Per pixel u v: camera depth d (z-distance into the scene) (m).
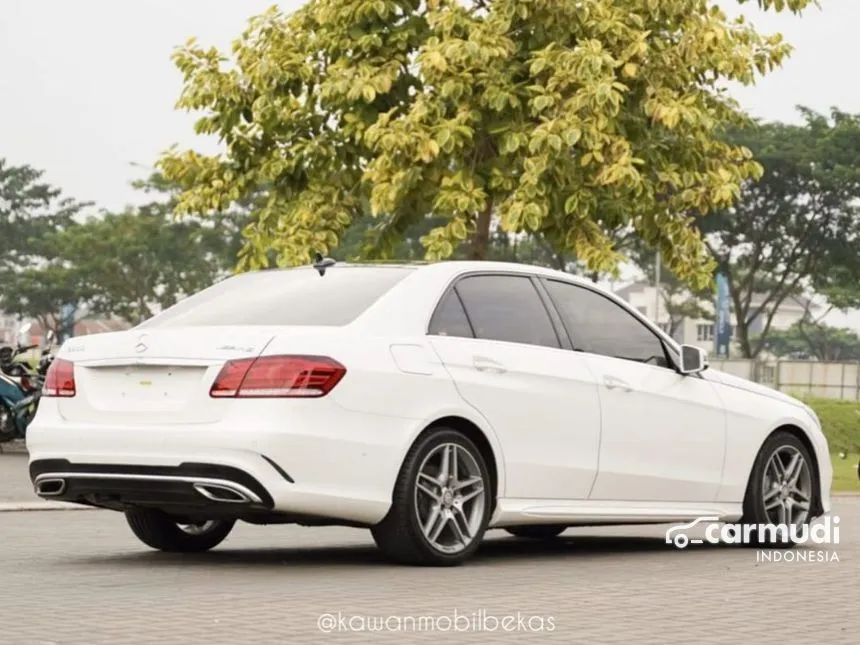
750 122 26.66
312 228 26.14
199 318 12.54
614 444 13.42
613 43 24.75
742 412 14.51
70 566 12.12
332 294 12.51
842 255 99.94
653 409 13.75
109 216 108.69
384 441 11.81
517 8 24.47
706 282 25.97
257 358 11.53
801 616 10.12
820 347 158.50
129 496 11.90
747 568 12.87
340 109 26.11
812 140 98.88
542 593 10.90
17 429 29.66
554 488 12.98
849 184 98.06
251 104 26.70
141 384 11.88
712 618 9.92
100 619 9.33
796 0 26.30
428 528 12.14
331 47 25.89
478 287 12.97
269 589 10.78
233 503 11.50
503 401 12.62
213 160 27.17
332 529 15.68
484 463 12.52
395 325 12.22
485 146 25.33
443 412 12.17
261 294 12.73
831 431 53.38
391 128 24.44
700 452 14.12
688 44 25.39
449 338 12.48
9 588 10.75
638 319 14.05
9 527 15.38
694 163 25.89
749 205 100.19
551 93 24.16
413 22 25.73
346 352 11.74
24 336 30.58
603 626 9.46
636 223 25.97
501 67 24.56
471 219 25.42
